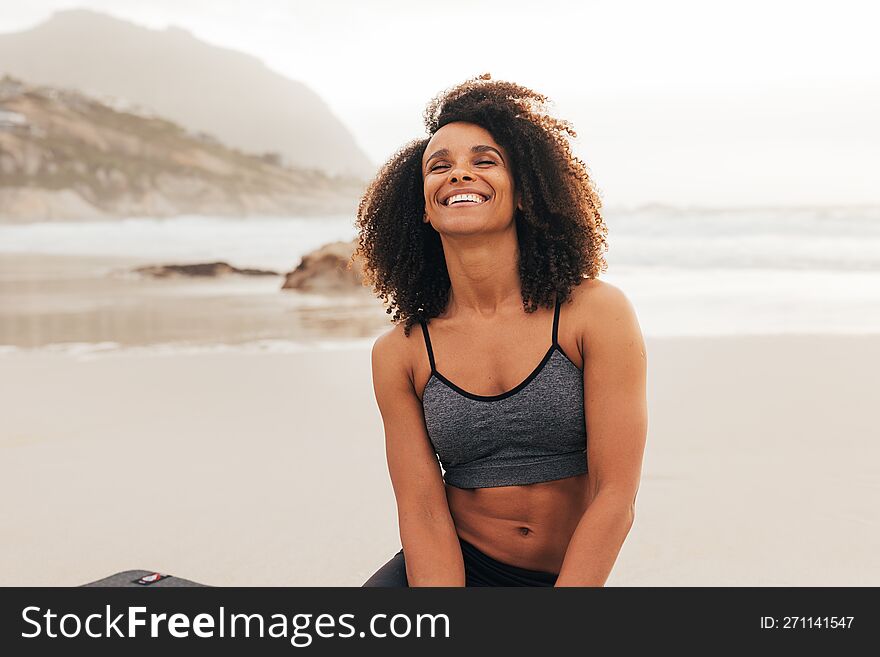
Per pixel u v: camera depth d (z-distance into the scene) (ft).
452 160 7.23
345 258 40.09
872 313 26.99
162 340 25.81
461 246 7.20
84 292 39.55
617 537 6.95
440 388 7.38
